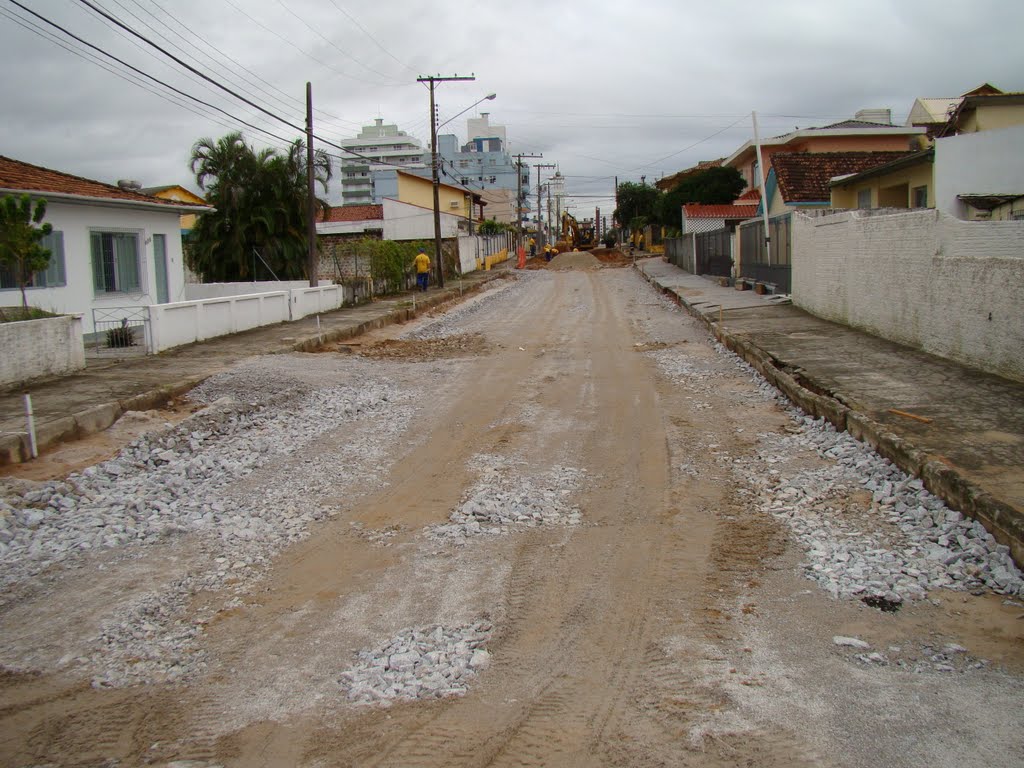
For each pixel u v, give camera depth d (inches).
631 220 3238.2
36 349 512.1
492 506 294.5
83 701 178.9
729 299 1000.2
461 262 1951.3
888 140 1569.9
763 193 1058.1
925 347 528.7
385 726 164.7
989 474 272.7
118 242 826.2
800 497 296.4
